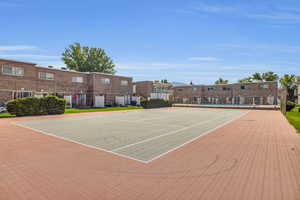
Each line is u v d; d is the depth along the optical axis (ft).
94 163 17.72
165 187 13.03
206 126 42.50
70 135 31.01
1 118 53.26
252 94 142.20
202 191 12.48
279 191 12.50
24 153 20.71
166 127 40.45
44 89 91.45
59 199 11.43
